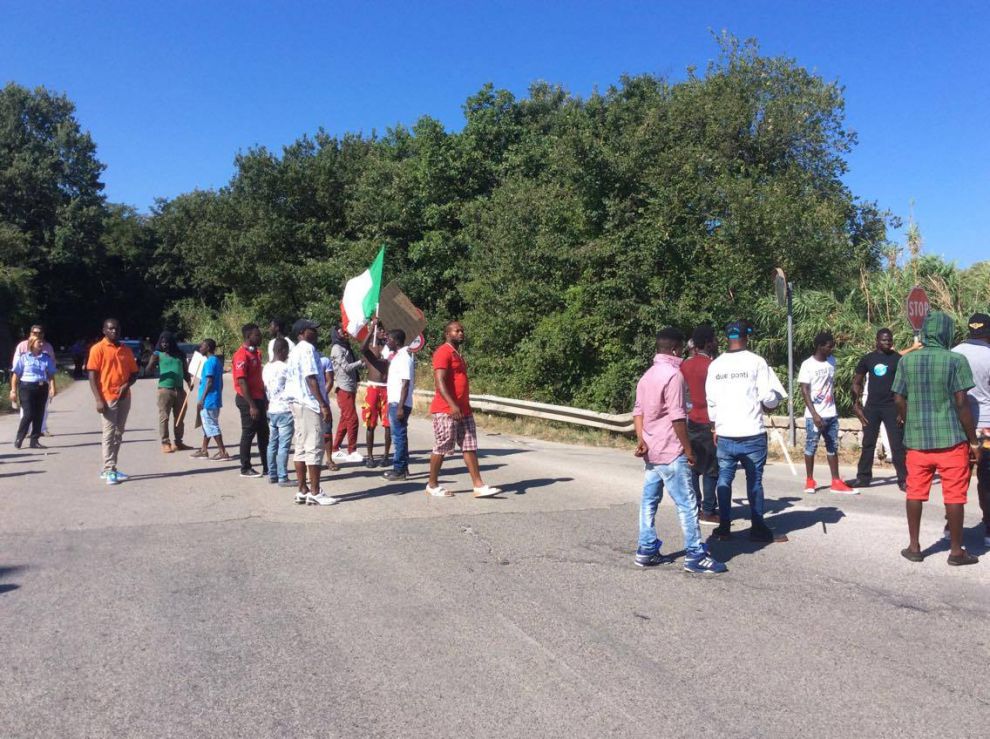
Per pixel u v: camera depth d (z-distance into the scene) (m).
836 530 7.38
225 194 41.28
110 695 3.95
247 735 3.57
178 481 9.71
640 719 3.75
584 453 13.59
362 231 30.50
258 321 40.97
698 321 16.55
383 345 10.88
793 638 4.75
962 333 13.99
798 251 16.77
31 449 12.72
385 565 6.17
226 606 5.23
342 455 11.24
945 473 6.17
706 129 20.73
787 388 14.17
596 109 26.83
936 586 5.72
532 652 4.52
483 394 19.81
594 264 18.52
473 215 25.95
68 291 54.31
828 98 20.42
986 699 3.98
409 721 3.71
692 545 5.98
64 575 5.86
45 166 51.06
